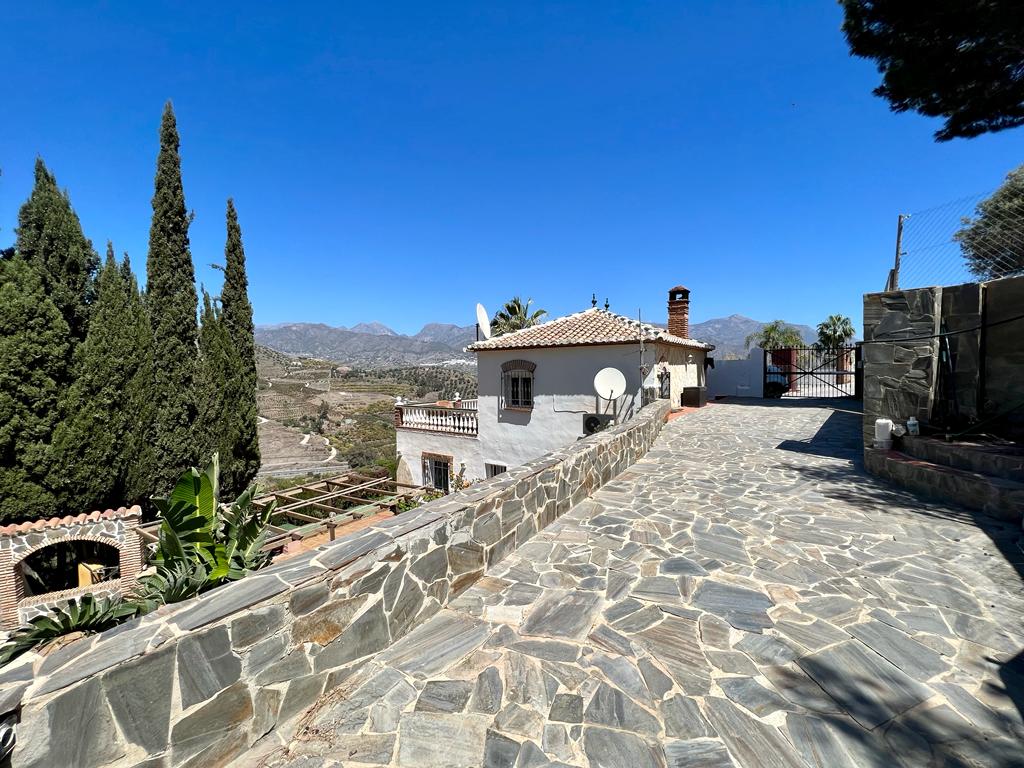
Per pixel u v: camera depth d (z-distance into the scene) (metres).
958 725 2.47
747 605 3.76
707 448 10.30
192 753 2.21
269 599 2.55
